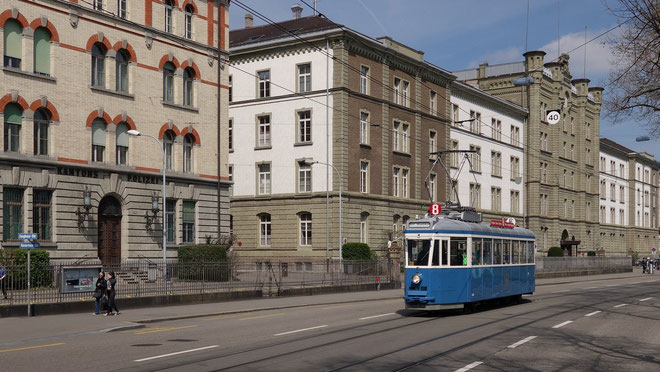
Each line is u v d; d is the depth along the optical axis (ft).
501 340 53.83
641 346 51.49
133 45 118.62
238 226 181.78
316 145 170.40
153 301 88.89
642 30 69.72
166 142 125.49
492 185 237.86
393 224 184.14
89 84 111.14
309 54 172.65
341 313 80.38
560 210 278.05
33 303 76.43
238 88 184.34
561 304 93.15
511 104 248.73
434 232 75.10
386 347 49.75
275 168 177.06
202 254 119.96
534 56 258.37
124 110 116.78
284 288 111.75
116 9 116.57
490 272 83.35
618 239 347.97
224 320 74.28
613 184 343.26
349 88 169.17
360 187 172.55
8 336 59.00
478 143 229.86
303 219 172.76
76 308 80.12
